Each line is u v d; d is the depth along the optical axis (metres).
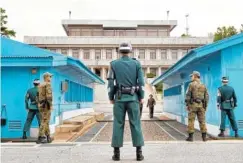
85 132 14.77
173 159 6.75
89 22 102.31
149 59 91.81
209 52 12.21
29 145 9.51
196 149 8.20
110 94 7.05
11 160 6.79
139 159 6.69
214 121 13.09
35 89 11.66
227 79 11.80
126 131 14.70
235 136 11.64
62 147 8.88
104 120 23.08
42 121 10.39
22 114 12.91
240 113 12.22
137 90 6.98
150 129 15.96
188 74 17.83
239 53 12.33
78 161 6.63
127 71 6.98
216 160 6.59
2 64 12.52
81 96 24.83
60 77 16.23
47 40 88.69
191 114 10.59
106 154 7.54
